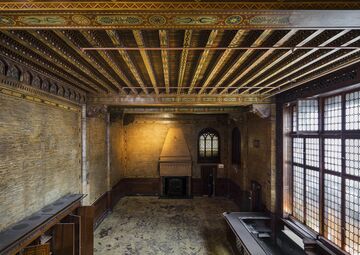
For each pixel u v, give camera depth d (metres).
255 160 11.80
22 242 4.89
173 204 14.34
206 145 16.25
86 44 4.49
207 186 16.17
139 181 16.11
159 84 8.31
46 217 5.78
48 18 2.97
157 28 3.27
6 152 5.00
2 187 4.89
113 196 13.48
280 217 9.45
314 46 4.34
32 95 5.93
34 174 6.07
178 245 9.23
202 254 8.58
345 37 4.10
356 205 6.01
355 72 5.63
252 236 8.00
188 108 13.23
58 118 7.34
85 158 9.29
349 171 6.23
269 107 9.92
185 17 2.95
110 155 12.79
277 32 4.09
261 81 7.19
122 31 4.07
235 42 4.23
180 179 16.19
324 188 7.25
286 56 5.07
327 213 7.12
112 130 13.27
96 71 6.46
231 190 15.48
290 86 7.79
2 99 4.87
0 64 4.75
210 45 4.32
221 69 6.39
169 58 5.53
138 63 5.95
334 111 6.93
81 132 9.17
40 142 6.34
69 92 7.92
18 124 5.40
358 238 5.93
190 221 11.69
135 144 16.14
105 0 2.67
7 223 5.06
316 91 7.14
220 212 13.00
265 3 2.73
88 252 7.94
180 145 15.91
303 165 8.34
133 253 8.55
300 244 7.77
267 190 10.22
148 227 10.91
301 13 2.82
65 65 5.70
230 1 2.70
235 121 14.20
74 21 3.04
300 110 8.46
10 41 4.29
